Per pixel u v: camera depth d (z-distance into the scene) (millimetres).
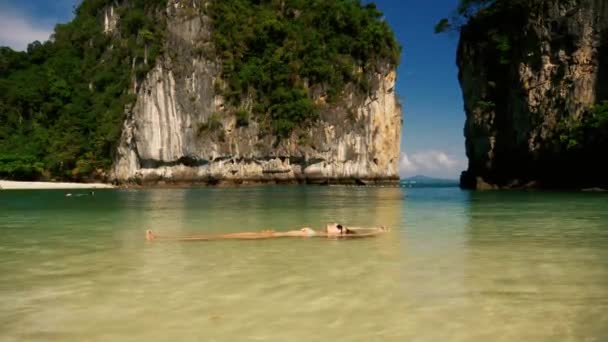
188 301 5801
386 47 79125
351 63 76812
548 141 39375
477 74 45906
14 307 5582
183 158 68500
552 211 18703
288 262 8133
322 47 76562
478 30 46188
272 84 73625
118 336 4695
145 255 8820
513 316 5254
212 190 51750
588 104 37344
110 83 81625
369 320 5148
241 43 73938
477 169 47156
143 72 69188
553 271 7379
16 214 18859
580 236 11289
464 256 8680
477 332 4805
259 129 71438
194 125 68500
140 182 68000
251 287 6453
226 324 5023
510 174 44000
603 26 36875
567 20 38250
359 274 7203
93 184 65938
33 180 73000
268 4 81062
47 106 83312
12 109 84562
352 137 75250
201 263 8055
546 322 5066
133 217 17281
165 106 68125
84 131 77750
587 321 5086
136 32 79500
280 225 14219
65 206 24156
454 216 16922
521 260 8266
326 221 15422
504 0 42938
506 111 43719
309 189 53906
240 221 15516
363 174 76188
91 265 7898
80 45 93375
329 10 78375
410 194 37719
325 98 74688
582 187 38312
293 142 71062
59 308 5543
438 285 6543
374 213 18703
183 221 15586
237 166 70250
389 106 80438
